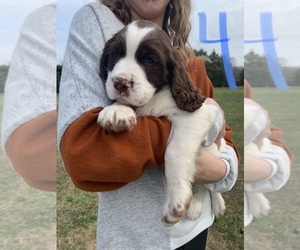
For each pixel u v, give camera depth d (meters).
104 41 0.37
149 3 0.41
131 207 0.36
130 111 0.31
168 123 0.34
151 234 0.36
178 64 0.36
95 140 0.30
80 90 0.34
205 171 0.36
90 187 0.32
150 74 0.35
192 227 0.40
